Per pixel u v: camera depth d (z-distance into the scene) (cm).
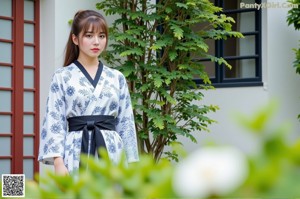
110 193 86
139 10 682
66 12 679
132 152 376
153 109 655
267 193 66
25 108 656
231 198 66
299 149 65
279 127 66
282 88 734
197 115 666
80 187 96
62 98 366
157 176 91
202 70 678
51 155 359
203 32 670
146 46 668
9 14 650
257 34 738
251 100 727
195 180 65
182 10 670
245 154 67
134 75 669
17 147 646
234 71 750
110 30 668
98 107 366
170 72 664
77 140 360
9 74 647
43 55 673
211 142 71
